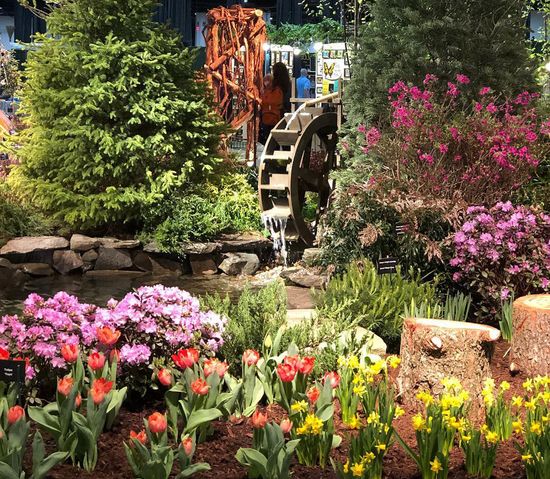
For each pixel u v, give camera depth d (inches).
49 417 93.1
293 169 296.2
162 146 296.0
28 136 311.3
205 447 99.8
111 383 93.7
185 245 284.2
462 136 190.5
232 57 388.2
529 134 188.2
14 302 233.8
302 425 95.1
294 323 142.9
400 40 242.7
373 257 182.2
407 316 148.3
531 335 132.8
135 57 291.4
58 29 305.9
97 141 295.9
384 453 93.3
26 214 294.5
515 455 99.8
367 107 241.1
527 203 198.7
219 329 119.0
